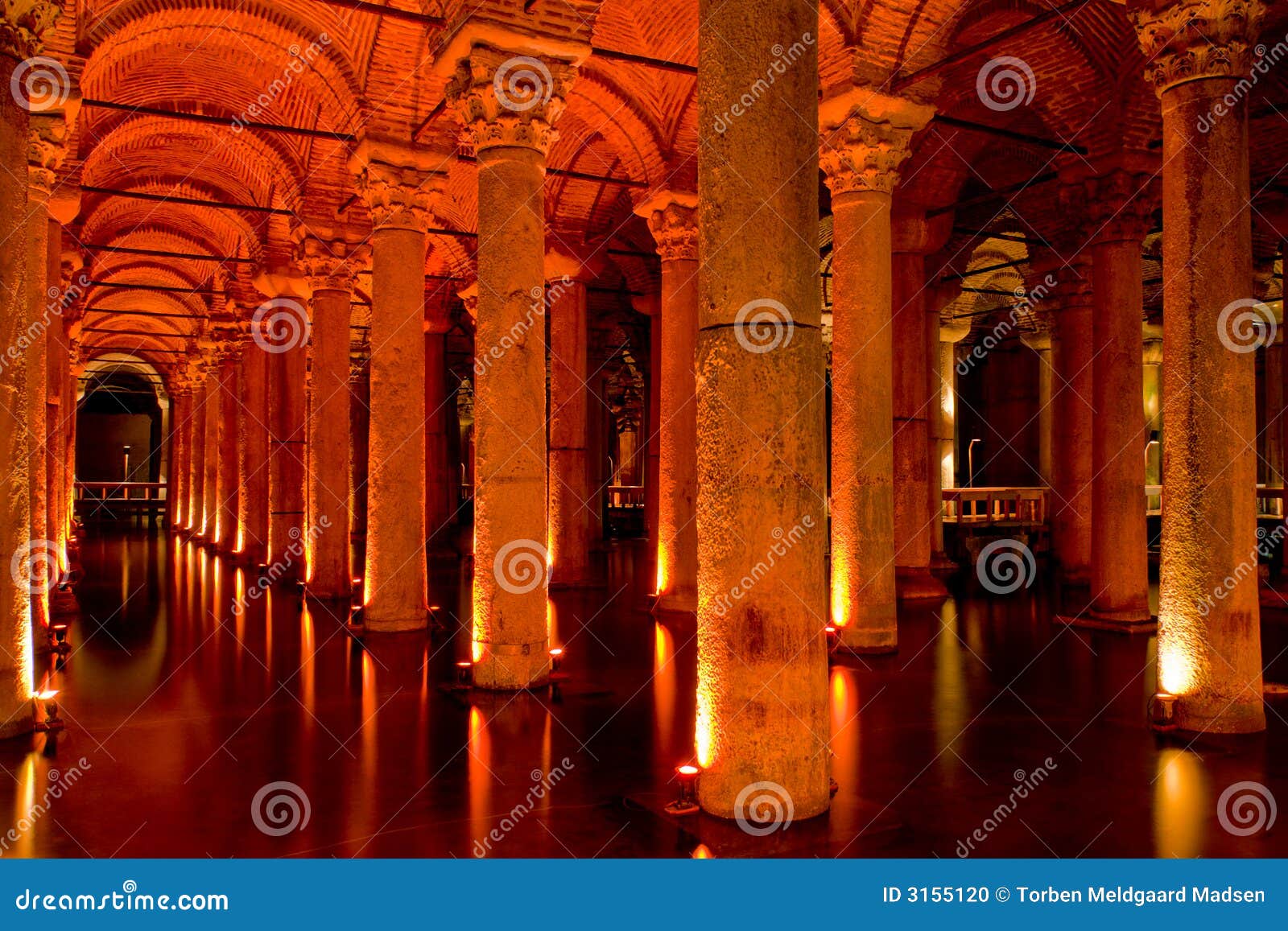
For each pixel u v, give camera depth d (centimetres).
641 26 1223
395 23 1037
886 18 998
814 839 495
